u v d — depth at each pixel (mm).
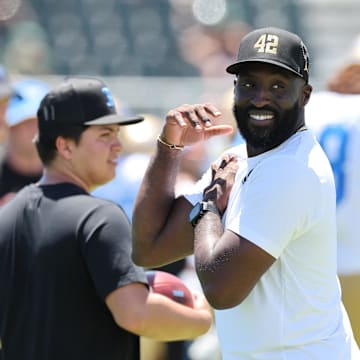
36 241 13695
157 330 13555
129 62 56406
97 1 58406
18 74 50094
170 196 13461
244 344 12078
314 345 11961
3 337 14000
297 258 11875
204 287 11742
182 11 58938
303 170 11727
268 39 11977
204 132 13359
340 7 60750
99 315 13570
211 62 54219
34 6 57344
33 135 21766
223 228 12188
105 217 13586
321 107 20641
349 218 20016
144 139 26656
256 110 11922
